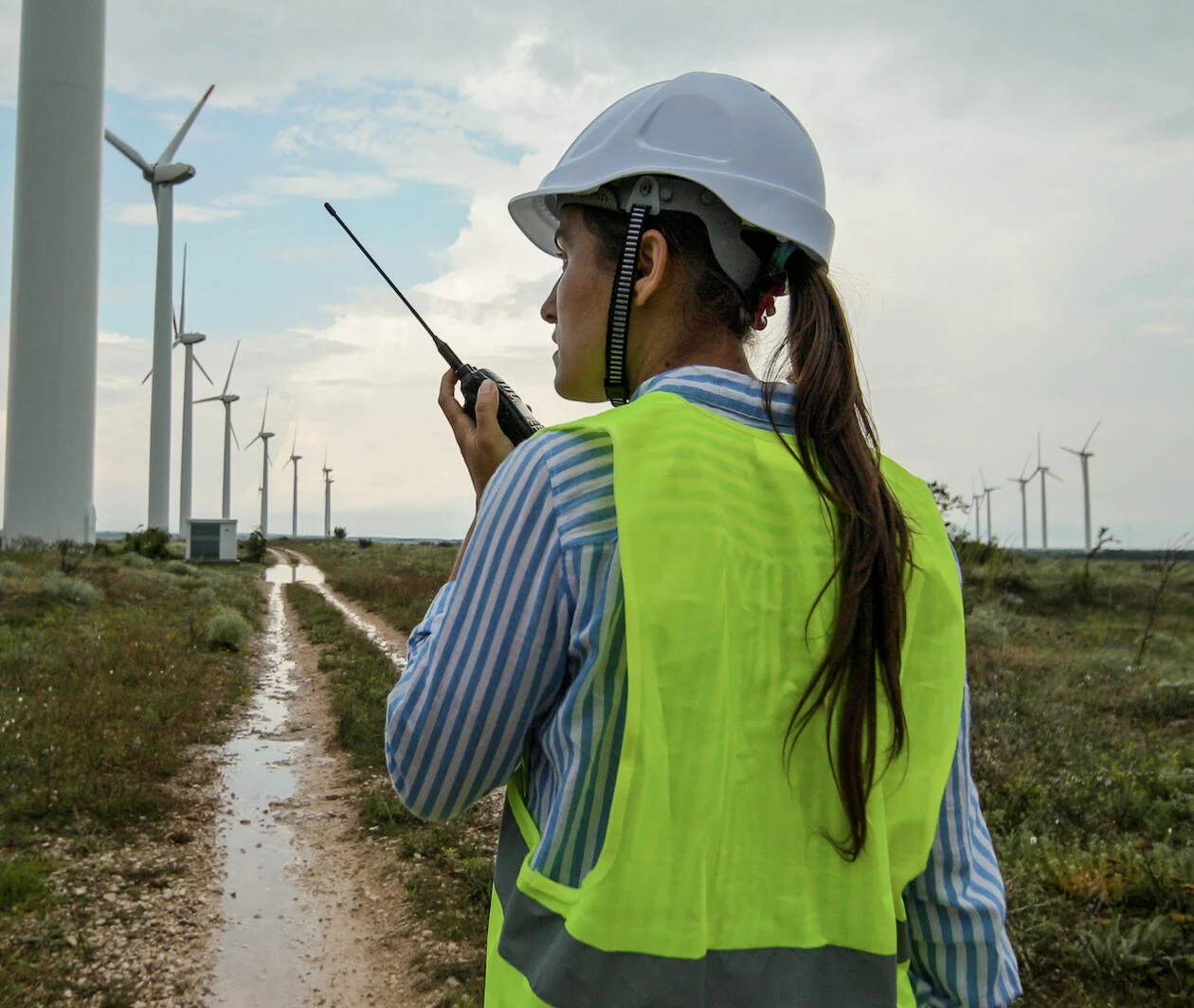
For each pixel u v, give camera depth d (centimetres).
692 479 80
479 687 81
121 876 586
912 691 90
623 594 78
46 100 3912
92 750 823
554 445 85
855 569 82
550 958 73
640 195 97
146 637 1592
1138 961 397
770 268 96
